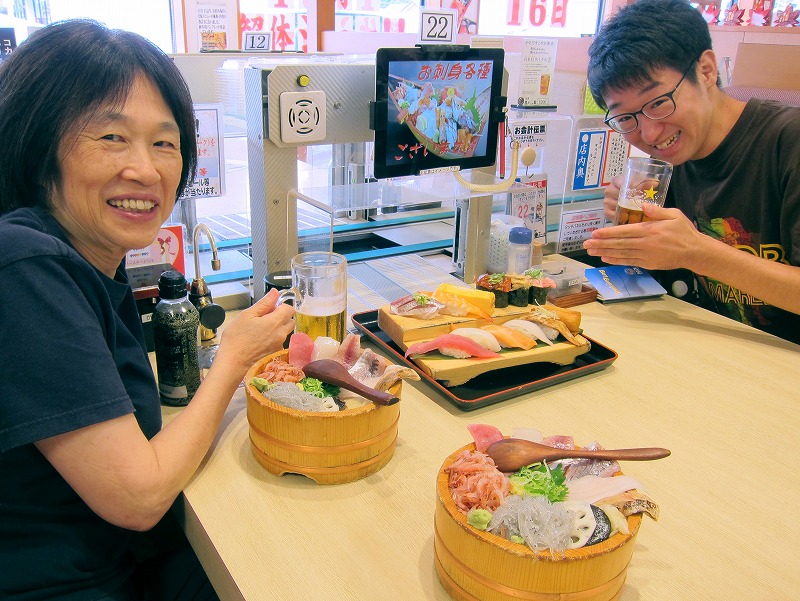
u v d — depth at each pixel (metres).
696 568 0.85
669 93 1.57
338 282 1.20
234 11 1.99
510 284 1.46
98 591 0.95
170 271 1.15
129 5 3.41
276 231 1.53
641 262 1.54
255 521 0.90
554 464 0.86
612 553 0.72
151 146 0.90
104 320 0.90
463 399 1.20
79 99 0.82
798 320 1.80
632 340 1.53
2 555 0.88
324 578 0.81
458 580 0.77
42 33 0.84
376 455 1.00
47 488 0.88
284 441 0.96
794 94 2.03
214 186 1.57
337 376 1.01
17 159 0.85
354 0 3.72
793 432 1.17
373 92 1.53
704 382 1.34
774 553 0.88
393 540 0.88
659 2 1.54
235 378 1.04
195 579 1.10
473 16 3.65
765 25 3.04
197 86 1.75
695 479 1.03
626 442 1.11
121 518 0.84
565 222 2.02
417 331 1.33
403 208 2.32
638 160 1.53
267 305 1.14
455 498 0.79
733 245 1.82
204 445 0.96
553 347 1.33
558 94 2.26
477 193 1.62
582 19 4.21
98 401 0.80
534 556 0.70
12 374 0.76
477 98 1.62
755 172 1.72
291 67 1.40
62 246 0.82
